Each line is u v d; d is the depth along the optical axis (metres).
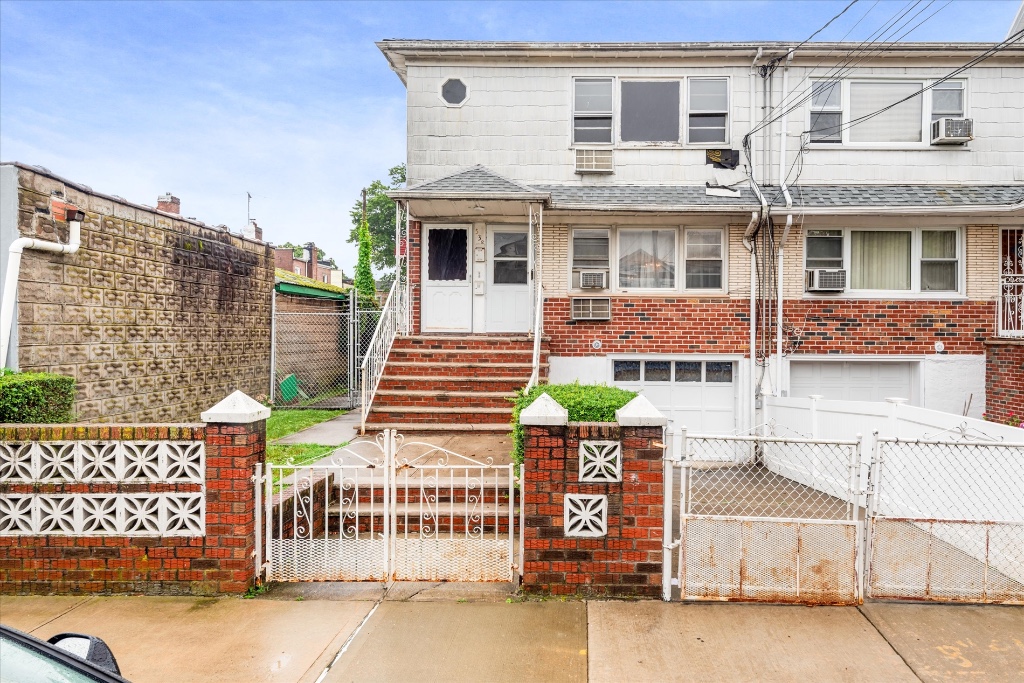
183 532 4.75
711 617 4.42
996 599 4.59
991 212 10.09
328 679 3.65
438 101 11.34
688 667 3.79
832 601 4.60
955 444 4.73
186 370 11.16
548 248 11.05
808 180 11.14
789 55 10.93
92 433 4.74
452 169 11.32
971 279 10.70
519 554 5.40
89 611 4.50
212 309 12.06
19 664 2.19
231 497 4.74
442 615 4.44
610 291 11.05
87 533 4.75
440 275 11.46
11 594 4.75
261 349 14.09
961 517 5.80
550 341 10.91
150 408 10.11
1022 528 4.76
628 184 11.27
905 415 6.79
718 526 4.66
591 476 4.68
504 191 9.85
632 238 11.18
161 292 10.41
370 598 4.71
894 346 10.75
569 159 11.31
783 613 4.49
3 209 7.41
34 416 6.14
